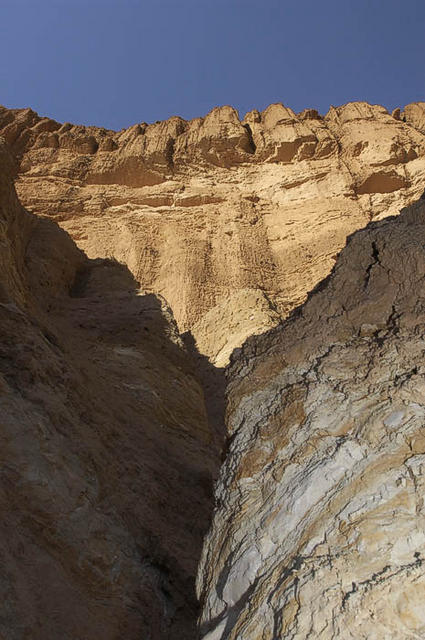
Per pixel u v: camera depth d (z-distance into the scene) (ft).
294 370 16.93
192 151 130.31
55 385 26.48
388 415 12.69
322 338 17.24
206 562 14.39
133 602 22.02
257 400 16.99
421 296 16.24
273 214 119.34
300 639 9.15
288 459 13.87
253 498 13.82
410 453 11.53
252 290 70.54
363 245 19.20
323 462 12.74
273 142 131.23
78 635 19.16
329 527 11.00
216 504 15.44
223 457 17.37
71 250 58.39
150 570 23.79
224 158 130.00
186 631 22.98
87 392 28.89
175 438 35.24
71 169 127.54
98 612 20.52
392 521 10.18
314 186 122.21
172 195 121.90
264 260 108.78
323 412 14.30
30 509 20.88
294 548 11.35
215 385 56.80
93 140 137.59
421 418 12.17
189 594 24.39
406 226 19.22
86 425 26.73
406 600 8.78
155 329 46.14
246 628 10.30
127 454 28.40
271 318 65.16
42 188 124.26
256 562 12.03
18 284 35.55
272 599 10.31
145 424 33.19
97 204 121.80
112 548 22.68
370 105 141.49
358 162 124.36
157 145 130.00
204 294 100.78
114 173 127.34
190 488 30.42
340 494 11.59
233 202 119.14
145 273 106.01
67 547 21.08
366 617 8.85
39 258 51.19
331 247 107.55
